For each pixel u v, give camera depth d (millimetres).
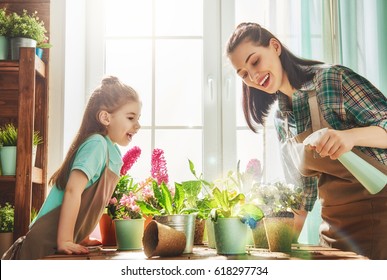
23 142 1620
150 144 2141
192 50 2189
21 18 1730
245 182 1229
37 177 1729
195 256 957
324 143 1071
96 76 2098
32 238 1318
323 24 1846
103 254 1033
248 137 2084
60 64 1877
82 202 1320
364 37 1872
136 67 2189
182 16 2219
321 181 1375
